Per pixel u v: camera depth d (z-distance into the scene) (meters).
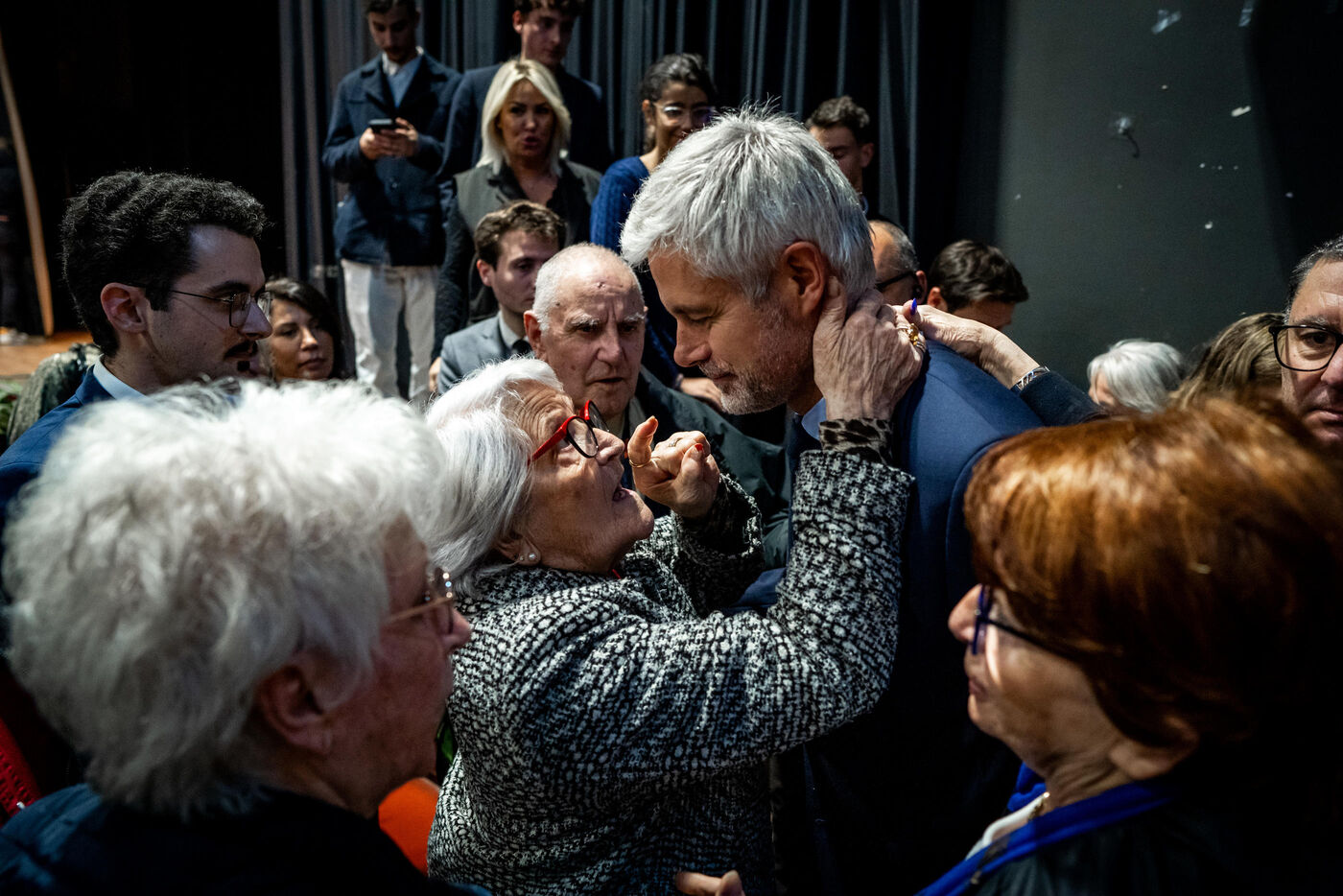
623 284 1.84
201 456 0.59
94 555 0.55
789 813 1.26
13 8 5.99
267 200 6.54
